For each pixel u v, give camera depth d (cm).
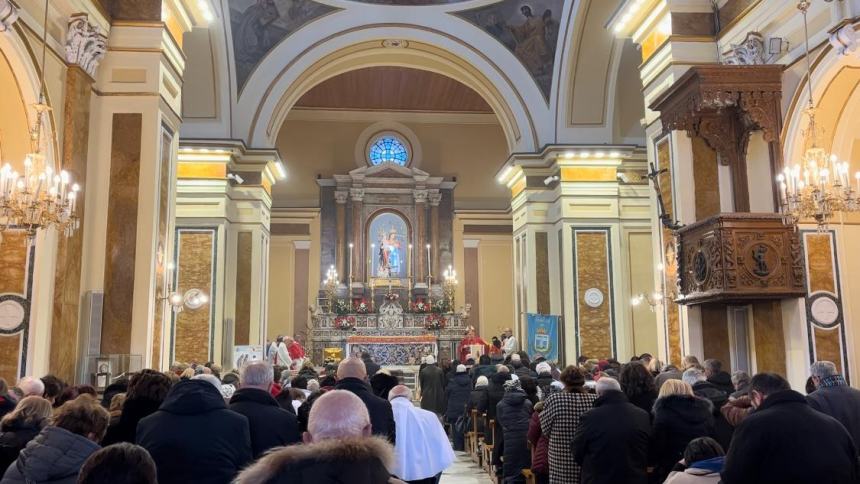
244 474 219
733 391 636
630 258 1686
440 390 1305
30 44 775
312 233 2414
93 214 916
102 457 213
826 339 869
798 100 848
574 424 535
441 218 2447
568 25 1627
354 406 253
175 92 1028
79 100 877
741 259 804
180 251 1556
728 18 984
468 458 1089
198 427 347
